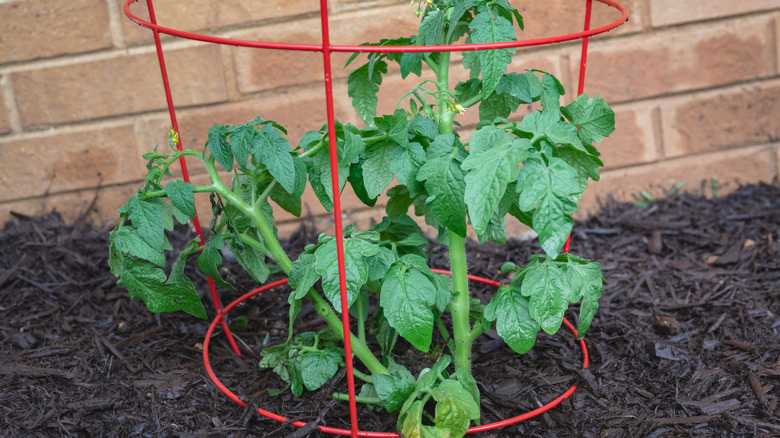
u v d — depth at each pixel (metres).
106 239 2.22
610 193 2.42
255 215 1.39
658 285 1.96
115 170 2.26
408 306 1.27
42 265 2.08
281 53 2.17
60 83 2.16
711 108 2.38
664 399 1.49
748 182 2.45
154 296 1.39
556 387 1.54
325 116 2.24
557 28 2.23
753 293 1.87
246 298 1.79
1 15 2.09
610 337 1.72
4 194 2.25
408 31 2.19
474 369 1.60
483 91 1.25
